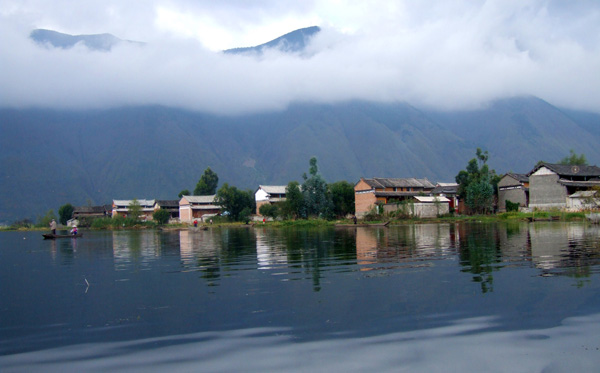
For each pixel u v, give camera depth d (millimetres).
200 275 19703
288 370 9102
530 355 9523
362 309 13008
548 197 84438
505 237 34469
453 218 79375
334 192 99062
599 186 66750
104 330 11875
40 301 15430
